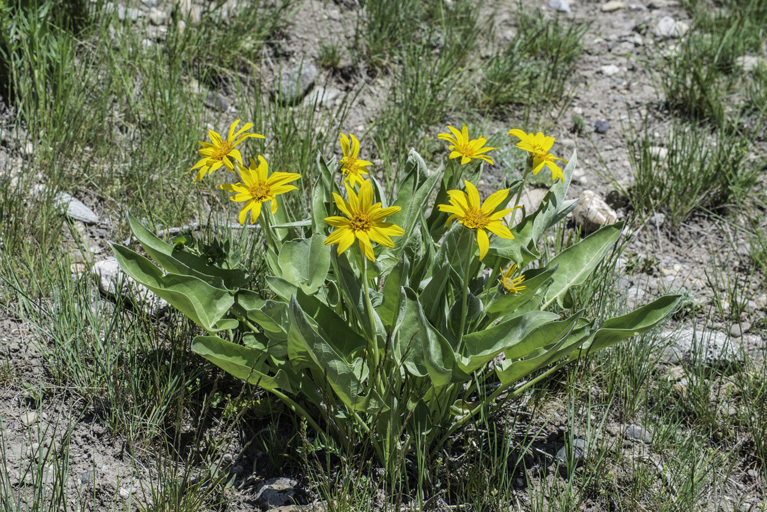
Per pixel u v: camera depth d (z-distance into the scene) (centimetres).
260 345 260
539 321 236
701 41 543
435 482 265
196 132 413
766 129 480
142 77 439
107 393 280
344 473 246
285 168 402
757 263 389
